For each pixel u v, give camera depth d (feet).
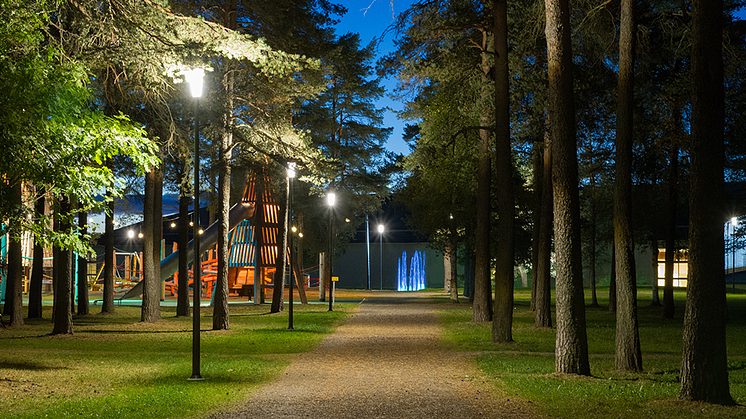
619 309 45.60
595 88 75.31
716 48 33.35
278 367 47.11
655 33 66.54
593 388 36.78
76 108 35.78
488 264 89.25
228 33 48.47
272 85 80.28
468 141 92.58
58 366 46.47
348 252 253.44
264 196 131.44
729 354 55.77
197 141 45.16
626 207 45.37
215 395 34.94
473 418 29.53
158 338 68.64
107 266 104.73
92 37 47.29
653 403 32.50
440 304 134.82
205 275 144.15
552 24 45.34
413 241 249.34
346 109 155.22
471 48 79.66
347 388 38.04
